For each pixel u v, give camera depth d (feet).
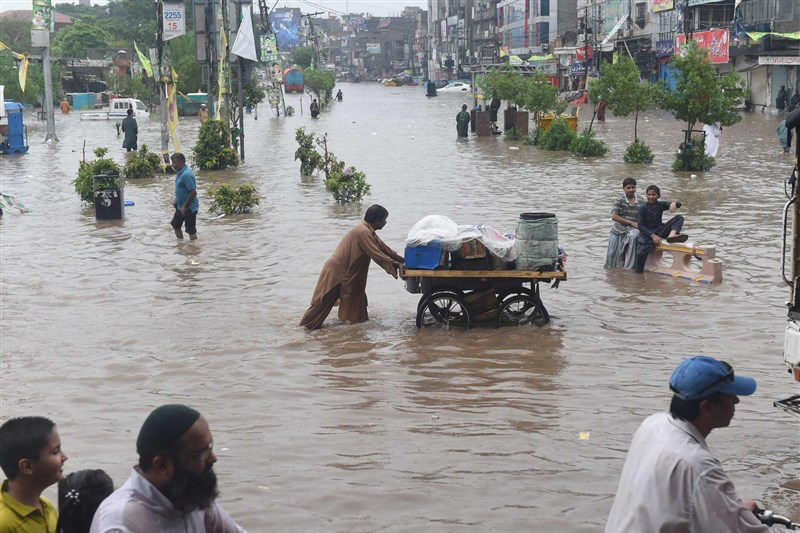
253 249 51.62
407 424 25.36
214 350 32.78
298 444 23.99
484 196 71.51
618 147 114.11
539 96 128.36
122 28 432.25
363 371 30.30
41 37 133.39
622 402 26.76
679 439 11.84
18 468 11.41
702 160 85.40
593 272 44.60
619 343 32.86
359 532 19.08
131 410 26.86
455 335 34.42
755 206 63.26
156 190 79.71
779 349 31.58
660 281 42.47
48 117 135.33
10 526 11.32
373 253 35.42
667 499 11.57
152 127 169.48
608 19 250.98
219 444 24.07
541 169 91.04
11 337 34.83
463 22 470.80
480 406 26.71
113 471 22.36
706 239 51.72
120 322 36.76
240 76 102.63
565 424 25.11
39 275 45.68
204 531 11.19
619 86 102.01
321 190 77.36
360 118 196.03
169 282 43.80
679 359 30.83
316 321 35.58
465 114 134.10
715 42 175.83
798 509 19.81
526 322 35.73
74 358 32.09
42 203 71.92
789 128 20.95
